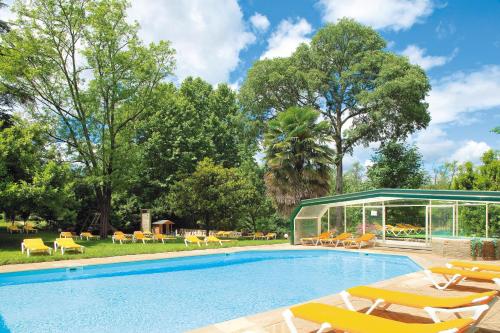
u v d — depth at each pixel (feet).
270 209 114.62
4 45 80.33
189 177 97.96
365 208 72.08
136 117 99.19
